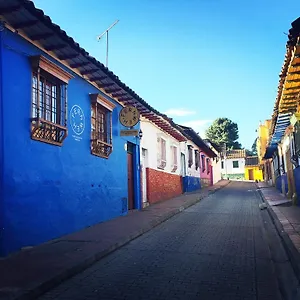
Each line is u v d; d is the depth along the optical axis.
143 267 6.14
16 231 6.77
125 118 12.10
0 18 6.40
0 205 6.42
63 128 8.36
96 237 8.29
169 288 5.00
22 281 4.95
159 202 17.50
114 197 11.88
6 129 6.57
